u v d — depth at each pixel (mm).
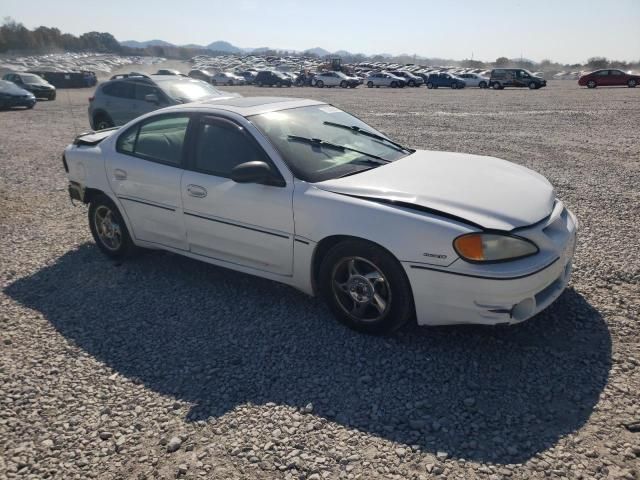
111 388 3242
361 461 2574
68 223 6500
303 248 3758
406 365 3344
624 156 10086
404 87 42156
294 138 4129
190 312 4164
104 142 5094
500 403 2951
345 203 3537
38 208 7137
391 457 2592
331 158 4070
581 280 4402
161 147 4621
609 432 2691
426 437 2715
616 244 5207
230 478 2506
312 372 3316
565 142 11945
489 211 3309
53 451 2738
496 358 3375
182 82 11953
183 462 2623
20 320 4133
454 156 4527
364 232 3420
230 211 4070
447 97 28516
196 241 4430
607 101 23703
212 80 50031
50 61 96375
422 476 2465
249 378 3287
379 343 3602
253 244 4039
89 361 3545
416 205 3361
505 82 37750
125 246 5105
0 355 3639
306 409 2955
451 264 3188
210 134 4301
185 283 4703
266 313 4098
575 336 3580
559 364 3279
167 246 4723
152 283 4730
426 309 3363
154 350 3648
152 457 2668
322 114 4699
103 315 4172
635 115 17516
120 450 2727
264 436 2775
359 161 4145
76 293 4586
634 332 3590
